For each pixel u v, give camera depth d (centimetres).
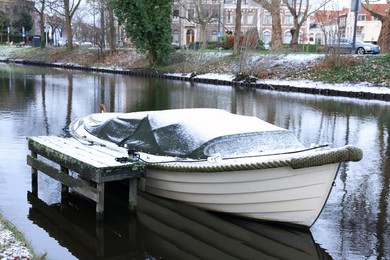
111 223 770
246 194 741
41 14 5988
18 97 2338
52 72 4225
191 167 757
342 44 3681
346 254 671
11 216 782
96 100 2328
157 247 693
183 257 665
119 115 1032
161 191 847
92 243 700
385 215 816
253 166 700
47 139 959
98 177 739
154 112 937
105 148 902
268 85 3091
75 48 5691
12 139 1326
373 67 3006
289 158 680
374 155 1258
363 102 2453
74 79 3553
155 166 812
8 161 1090
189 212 820
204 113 921
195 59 3912
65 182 825
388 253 674
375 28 7156
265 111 2055
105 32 5528
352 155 674
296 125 1708
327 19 6619
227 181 743
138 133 922
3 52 6322
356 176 1056
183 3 5731
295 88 2942
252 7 6862
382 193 938
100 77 3822
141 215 801
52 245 686
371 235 734
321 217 805
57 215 796
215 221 780
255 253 677
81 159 791
